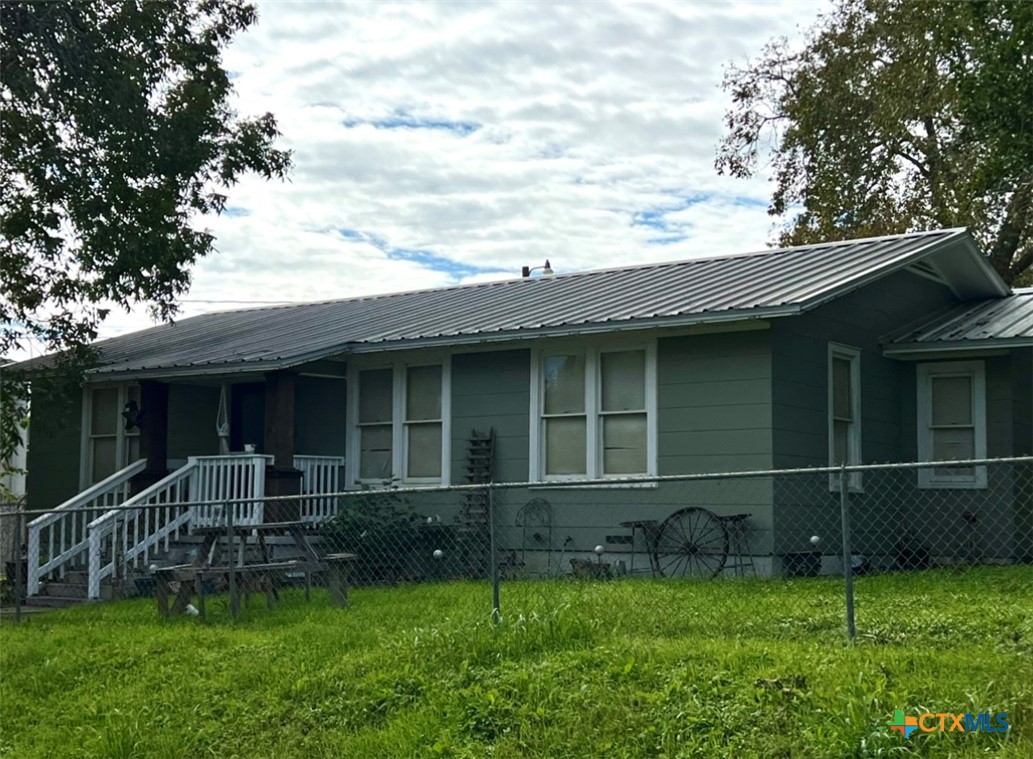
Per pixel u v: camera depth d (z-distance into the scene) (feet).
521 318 56.34
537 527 55.57
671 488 51.62
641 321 49.98
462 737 26.23
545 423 56.18
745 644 28.66
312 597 43.32
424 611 37.65
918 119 96.02
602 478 54.03
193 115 68.03
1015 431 55.98
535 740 25.30
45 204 65.92
